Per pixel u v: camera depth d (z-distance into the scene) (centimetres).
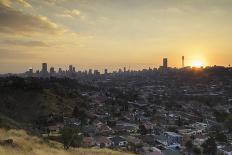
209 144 8675
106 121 12200
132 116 14250
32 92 12575
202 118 14962
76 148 3578
